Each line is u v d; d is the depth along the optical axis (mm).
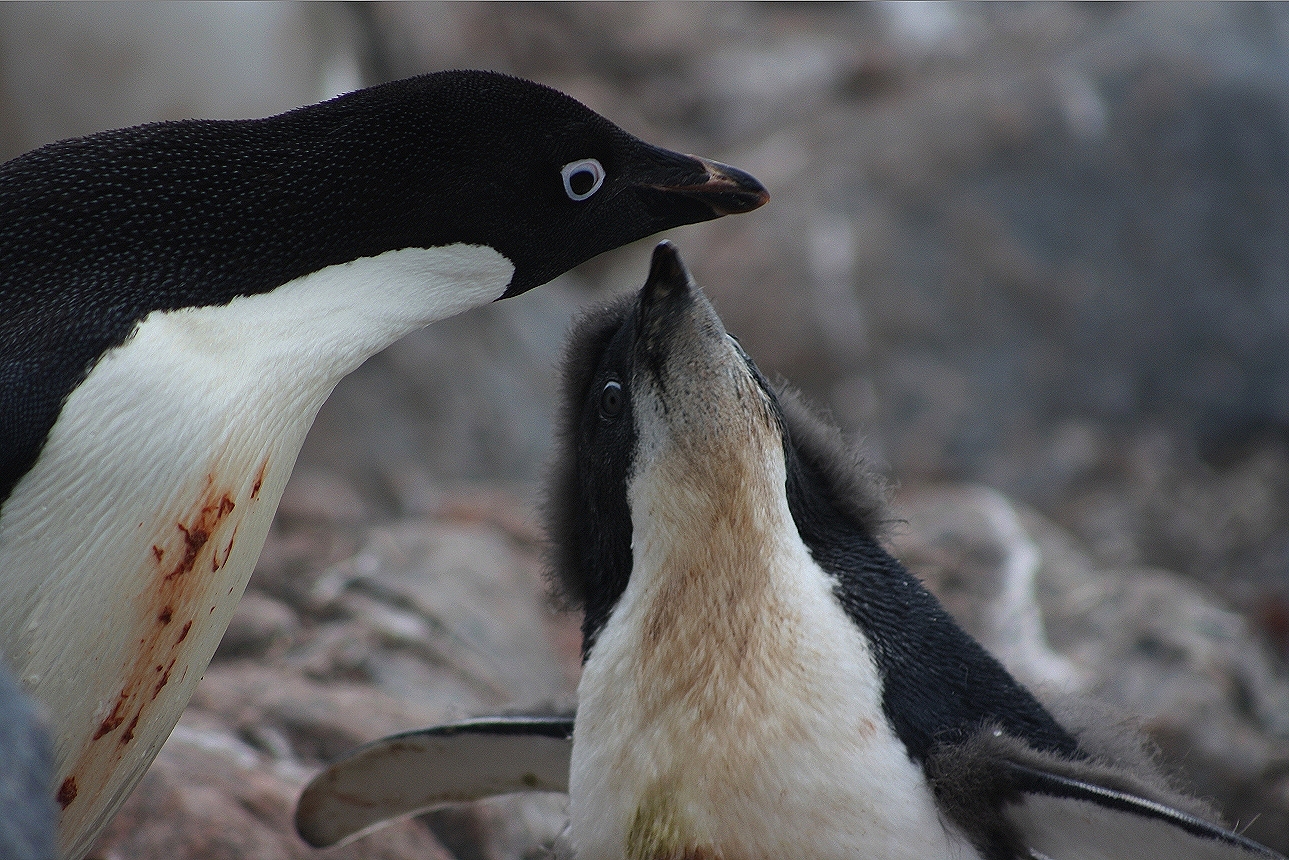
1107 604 12008
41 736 3594
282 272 5809
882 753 5043
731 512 5191
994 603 12125
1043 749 5336
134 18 14930
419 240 6160
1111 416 19016
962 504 13539
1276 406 19094
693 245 20531
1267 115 19828
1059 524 17891
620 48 27625
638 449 5375
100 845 7457
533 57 27047
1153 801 4852
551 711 6727
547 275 6707
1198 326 19297
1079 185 19797
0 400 5145
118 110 15273
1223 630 11727
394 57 22250
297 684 9500
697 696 5066
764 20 28703
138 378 5352
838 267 19422
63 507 5250
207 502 5508
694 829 5000
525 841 8344
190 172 5781
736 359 5332
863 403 18750
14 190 5641
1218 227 19531
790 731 4988
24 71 14844
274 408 5723
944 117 20766
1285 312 19266
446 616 10945
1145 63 20344
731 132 25406
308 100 17219
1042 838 5062
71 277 5496
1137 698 10734
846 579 5457
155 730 5930
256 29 15891
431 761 6797
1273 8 20812
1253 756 10367
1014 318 19266
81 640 5422
